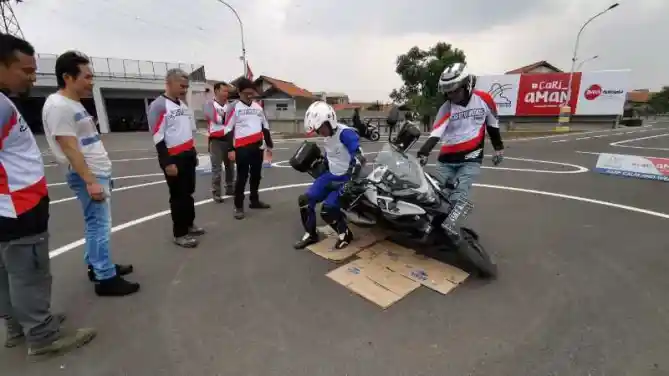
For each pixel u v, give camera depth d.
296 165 4.27
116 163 10.95
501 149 4.04
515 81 29.05
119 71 29.30
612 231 4.55
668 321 2.73
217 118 6.02
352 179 3.70
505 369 2.29
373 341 2.57
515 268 3.61
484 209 5.55
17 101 2.51
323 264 3.77
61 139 2.64
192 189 4.32
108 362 2.39
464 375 2.24
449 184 3.67
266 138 5.78
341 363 2.36
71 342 2.50
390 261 3.74
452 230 3.27
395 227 3.59
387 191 3.33
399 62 37.72
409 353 2.44
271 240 4.43
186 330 2.71
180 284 3.38
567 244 4.17
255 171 5.56
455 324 2.74
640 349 2.43
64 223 5.10
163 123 3.87
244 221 5.16
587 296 3.08
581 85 27.64
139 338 2.62
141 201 6.25
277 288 3.30
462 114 3.82
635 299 3.03
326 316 2.87
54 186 7.60
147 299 3.13
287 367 2.33
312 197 4.05
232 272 3.61
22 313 2.34
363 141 19.23
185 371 2.30
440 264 3.66
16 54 2.16
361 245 4.15
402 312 2.90
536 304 2.98
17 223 2.21
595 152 12.84
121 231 4.75
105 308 2.99
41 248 2.36
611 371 2.25
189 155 4.13
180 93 3.98
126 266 3.61
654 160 7.79
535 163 10.18
